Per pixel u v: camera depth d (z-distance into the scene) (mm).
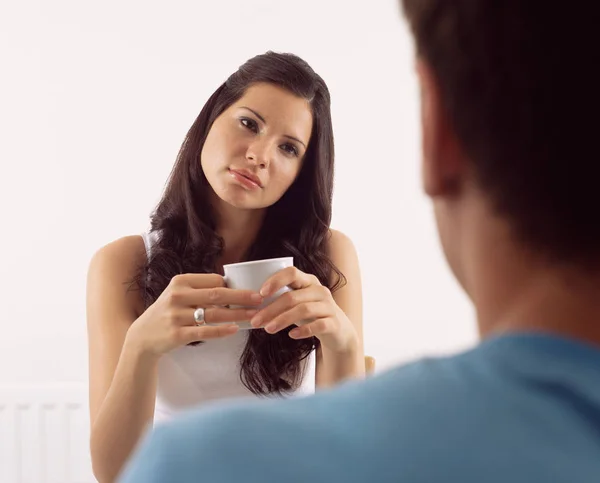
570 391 296
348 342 1491
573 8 304
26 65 2967
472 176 340
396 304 3041
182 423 318
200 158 1735
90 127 2982
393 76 3023
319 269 1823
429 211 3021
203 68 2996
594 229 312
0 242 2973
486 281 348
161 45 2986
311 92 1658
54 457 2688
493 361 314
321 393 334
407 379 320
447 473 281
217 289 1336
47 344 2977
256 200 1634
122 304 1698
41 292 2980
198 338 1354
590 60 304
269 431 302
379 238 3045
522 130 315
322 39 3025
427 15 345
